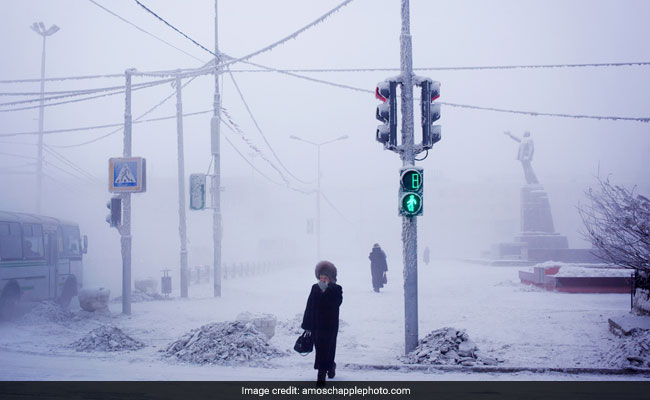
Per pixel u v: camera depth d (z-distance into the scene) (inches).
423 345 359.9
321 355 274.8
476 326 521.3
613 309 657.0
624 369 316.2
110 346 404.2
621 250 486.3
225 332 373.4
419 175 361.4
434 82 369.7
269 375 308.2
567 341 434.3
